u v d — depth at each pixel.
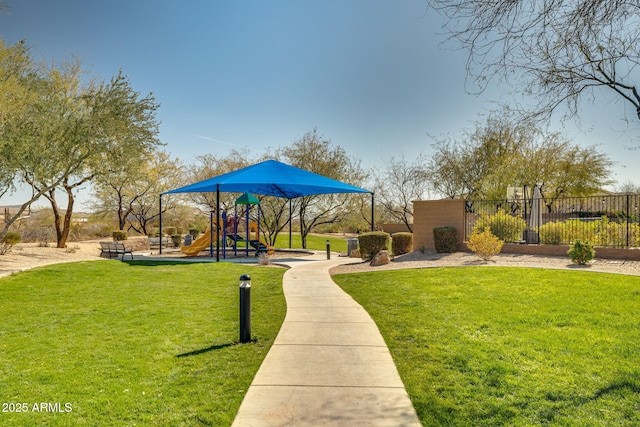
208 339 6.18
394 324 6.80
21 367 5.06
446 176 28.23
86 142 16.02
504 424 3.55
